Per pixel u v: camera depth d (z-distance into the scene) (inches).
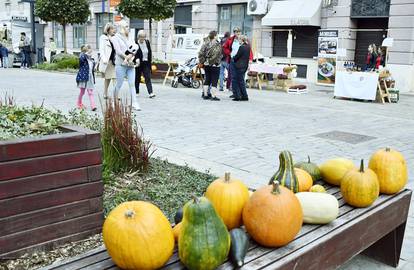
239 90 529.0
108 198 167.5
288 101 545.6
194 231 83.9
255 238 97.3
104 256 93.0
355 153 287.0
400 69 740.7
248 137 320.2
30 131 139.7
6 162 117.8
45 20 1082.1
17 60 1154.0
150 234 84.8
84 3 1083.3
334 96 598.5
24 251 124.8
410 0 719.1
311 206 108.8
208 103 495.2
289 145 300.7
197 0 1043.9
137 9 847.1
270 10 901.8
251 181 217.5
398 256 141.5
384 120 424.8
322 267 102.7
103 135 191.6
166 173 205.5
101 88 623.8
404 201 135.3
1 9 1752.0
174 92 597.9
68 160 128.8
